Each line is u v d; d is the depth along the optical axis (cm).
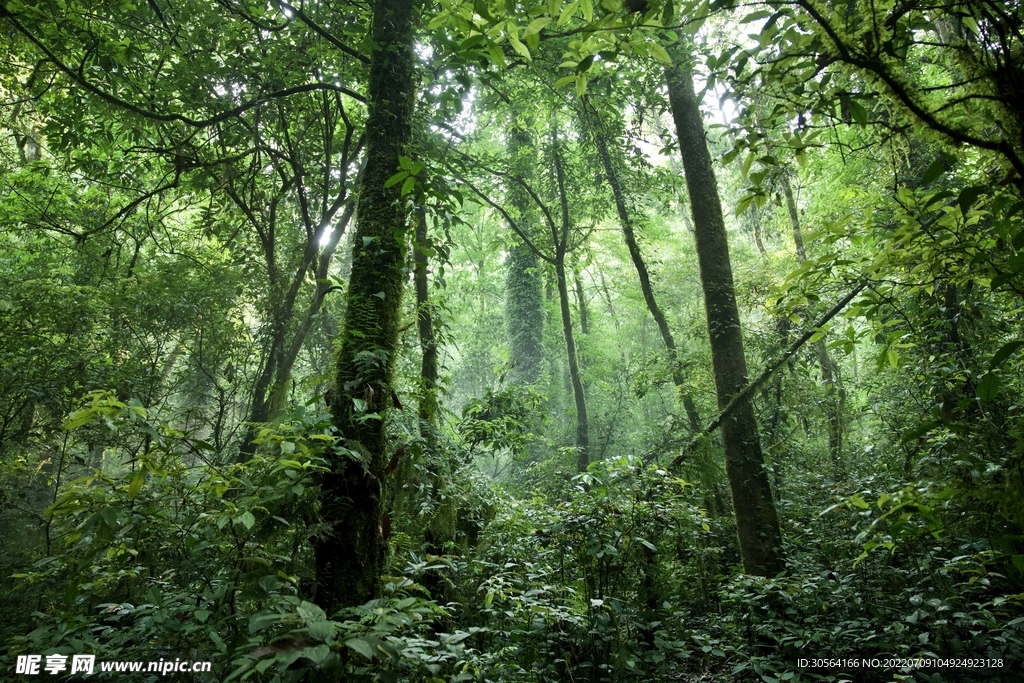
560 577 517
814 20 247
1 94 849
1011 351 217
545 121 1159
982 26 242
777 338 920
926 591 452
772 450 892
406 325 449
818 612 514
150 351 814
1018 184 237
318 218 916
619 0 259
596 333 1872
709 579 640
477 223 1780
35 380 703
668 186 1116
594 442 1384
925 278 353
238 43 709
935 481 285
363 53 603
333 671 233
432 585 513
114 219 764
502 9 278
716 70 277
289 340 879
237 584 288
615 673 446
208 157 833
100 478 299
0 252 923
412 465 521
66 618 309
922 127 243
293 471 302
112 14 674
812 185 1197
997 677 383
